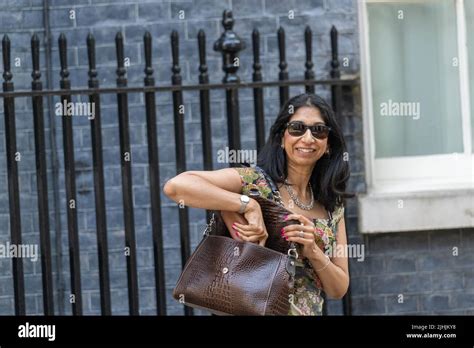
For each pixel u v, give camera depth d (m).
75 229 6.27
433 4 7.14
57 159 6.97
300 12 6.95
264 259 4.34
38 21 6.97
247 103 6.97
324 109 4.58
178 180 4.41
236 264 4.36
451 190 6.88
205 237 4.49
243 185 4.52
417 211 6.85
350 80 6.42
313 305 4.54
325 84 6.38
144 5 6.95
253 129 6.97
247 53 6.96
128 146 6.25
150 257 6.99
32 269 6.98
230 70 6.28
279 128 4.61
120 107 6.24
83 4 6.96
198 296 4.41
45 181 6.25
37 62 6.19
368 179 6.95
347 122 6.90
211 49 6.97
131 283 6.29
